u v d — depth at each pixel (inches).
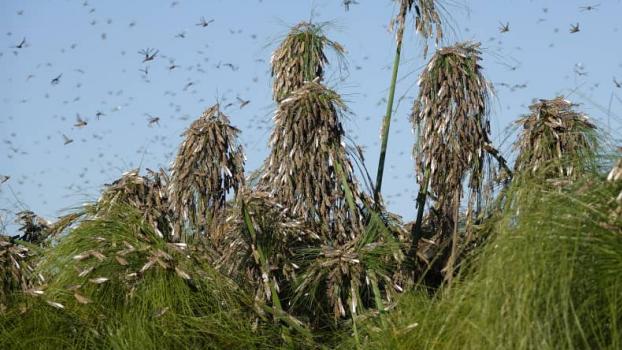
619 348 274.5
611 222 286.8
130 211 399.2
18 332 368.8
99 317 369.4
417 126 410.3
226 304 379.9
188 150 403.2
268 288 380.8
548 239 288.8
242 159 409.4
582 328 279.7
